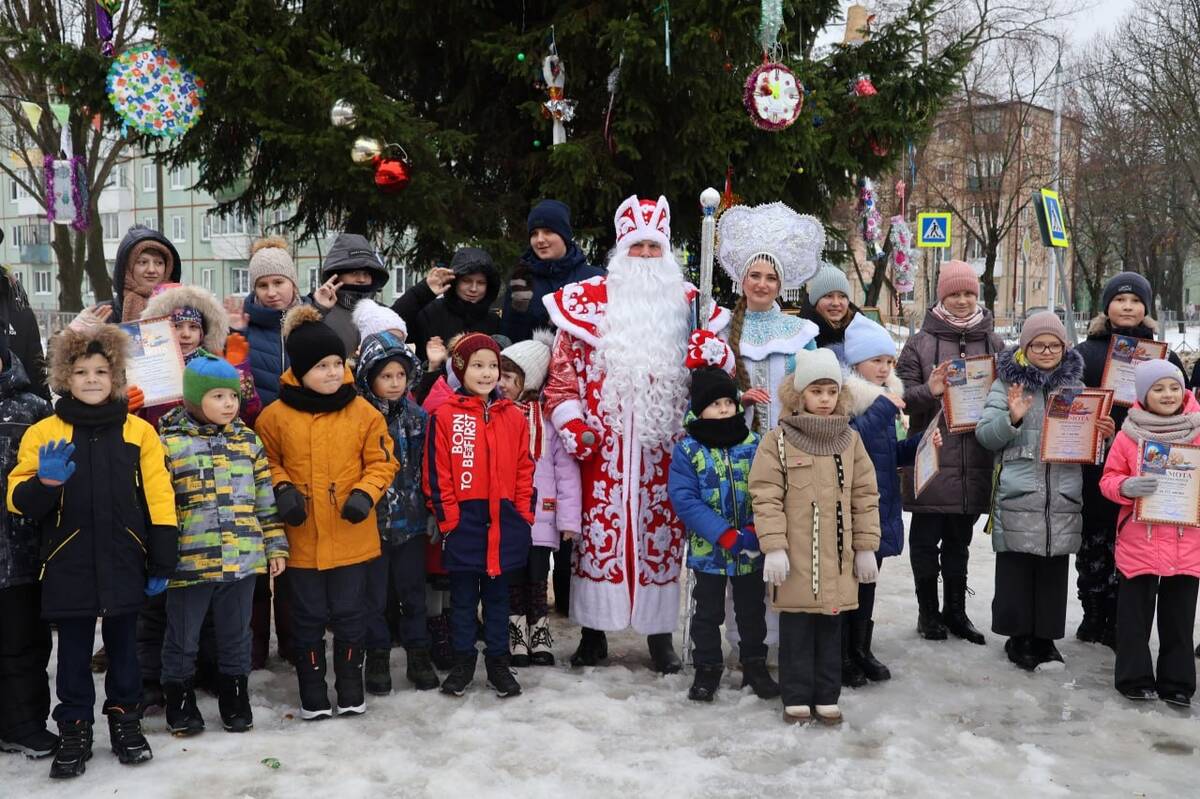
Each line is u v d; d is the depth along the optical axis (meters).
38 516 3.47
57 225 24.06
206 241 42.44
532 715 4.22
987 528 5.11
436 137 7.55
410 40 8.02
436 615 5.00
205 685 4.62
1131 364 5.27
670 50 7.09
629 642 5.43
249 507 4.01
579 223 8.35
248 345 4.88
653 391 4.71
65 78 7.15
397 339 4.80
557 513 4.82
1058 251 8.62
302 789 3.46
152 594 3.71
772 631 4.71
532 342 5.10
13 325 4.45
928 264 28.62
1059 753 3.90
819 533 4.13
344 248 5.48
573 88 7.88
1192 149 25.20
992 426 4.87
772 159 7.88
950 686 4.70
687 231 8.57
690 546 4.53
